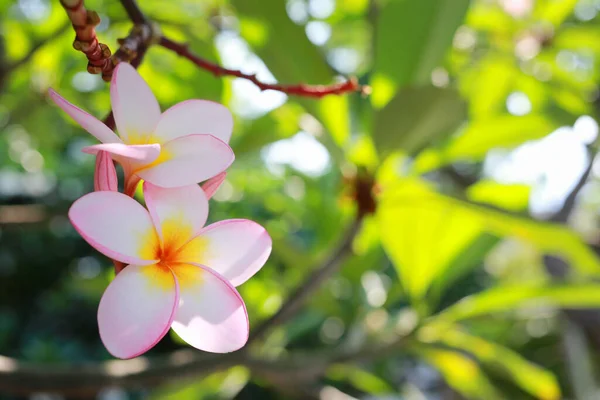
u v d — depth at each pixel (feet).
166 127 0.91
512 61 2.82
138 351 0.79
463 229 2.21
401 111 1.79
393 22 1.97
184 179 0.86
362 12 3.17
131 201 0.85
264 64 1.91
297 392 2.62
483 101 2.81
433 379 4.86
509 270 6.56
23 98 2.66
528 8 3.12
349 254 1.94
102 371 1.80
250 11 1.87
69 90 2.64
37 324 7.68
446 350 2.41
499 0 3.15
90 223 0.82
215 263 0.90
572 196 3.52
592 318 3.71
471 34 3.06
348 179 2.00
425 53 1.99
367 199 1.96
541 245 1.92
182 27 2.06
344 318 2.99
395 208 2.09
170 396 2.69
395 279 3.36
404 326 2.38
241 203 3.54
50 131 3.24
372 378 2.97
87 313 7.79
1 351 7.32
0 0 2.60
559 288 2.08
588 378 3.88
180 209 0.89
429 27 1.95
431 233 2.21
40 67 2.60
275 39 1.88
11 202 6.77
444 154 2.09
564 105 2.90
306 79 1.91
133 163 0.87
